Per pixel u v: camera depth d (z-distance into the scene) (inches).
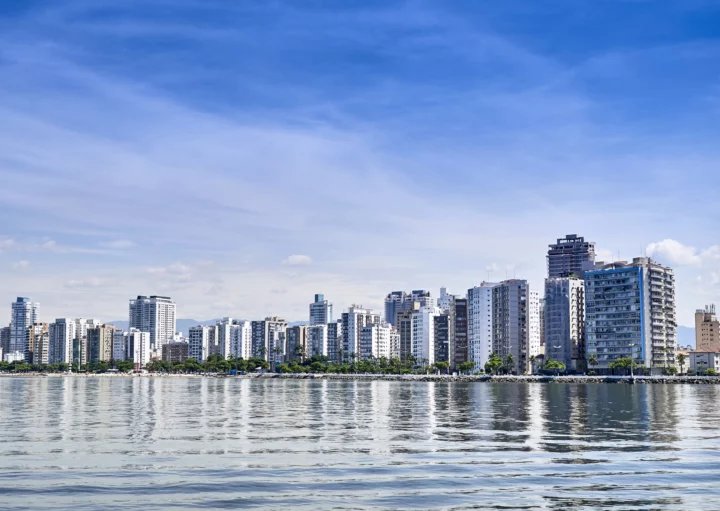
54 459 3154.5
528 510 2249.0
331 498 2399.1
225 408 6501.0
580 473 2807.6
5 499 2379.4
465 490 2511.1
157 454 3302.2
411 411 6053.2
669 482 2640.3
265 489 2529.5
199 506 2295.8
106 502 2342.5
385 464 3014.3
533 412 5905.5
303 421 5019.7
